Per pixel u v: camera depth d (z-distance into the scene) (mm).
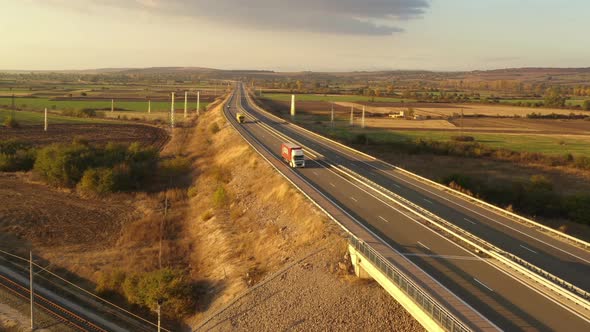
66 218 63656
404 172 70312
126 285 42812
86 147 90812
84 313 40438
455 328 24734
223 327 36312
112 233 59875
